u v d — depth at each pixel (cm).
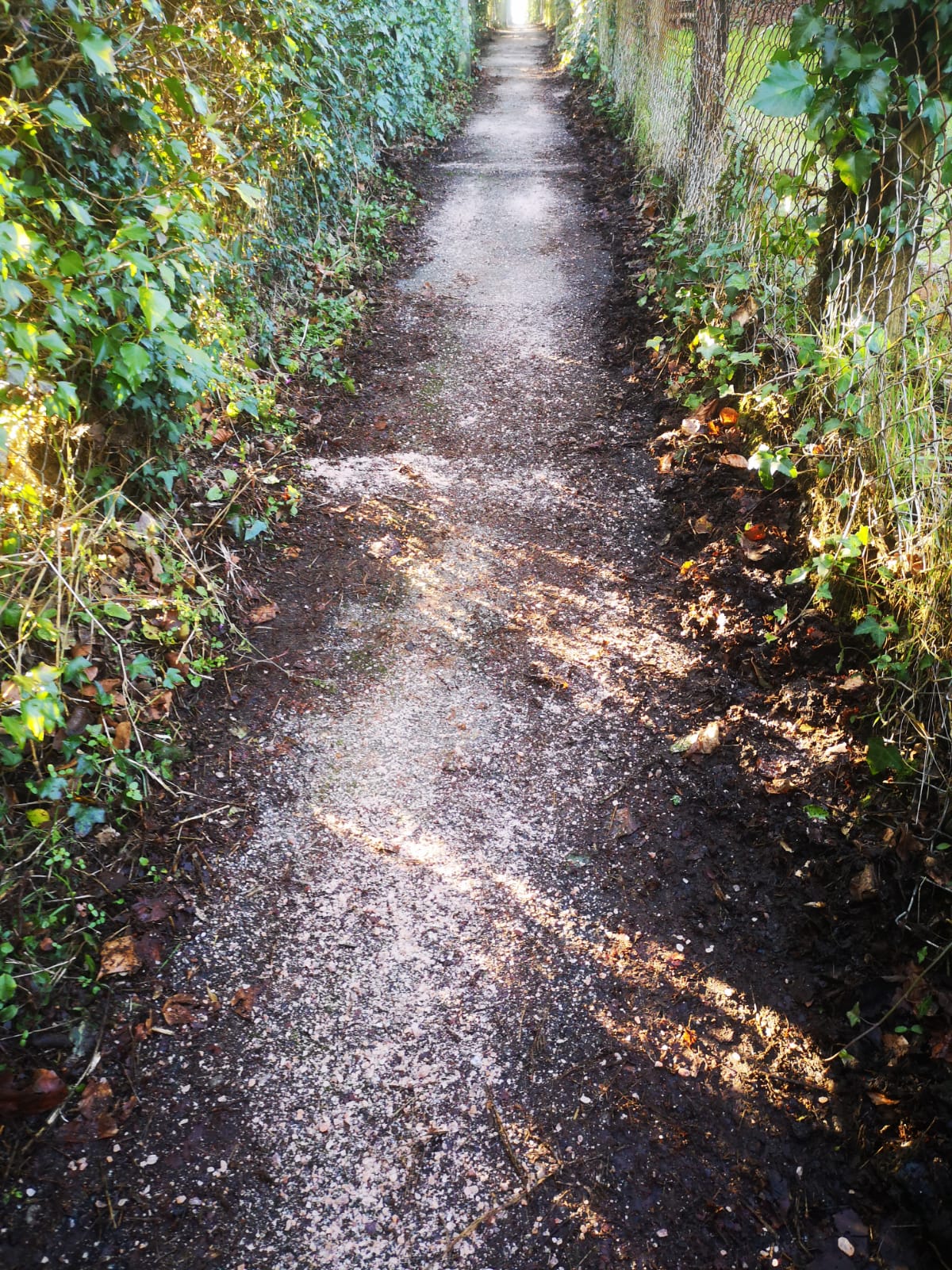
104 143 268
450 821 249
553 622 320
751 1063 195
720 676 288
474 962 215
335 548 355
